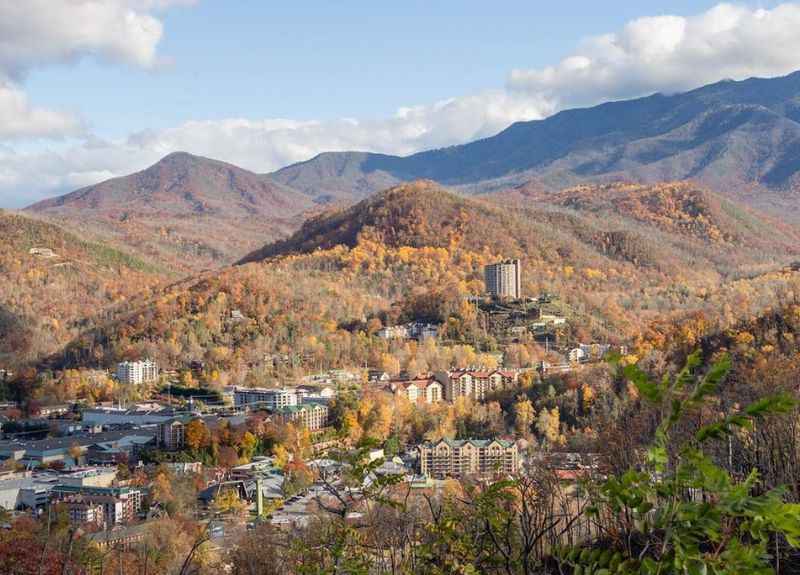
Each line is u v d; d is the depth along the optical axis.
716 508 5.59
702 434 5.81
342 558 11.54
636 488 5.88
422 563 11.37
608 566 6.72
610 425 18.72
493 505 11.23
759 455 14.61
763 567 5.44
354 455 12.38
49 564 24.72
